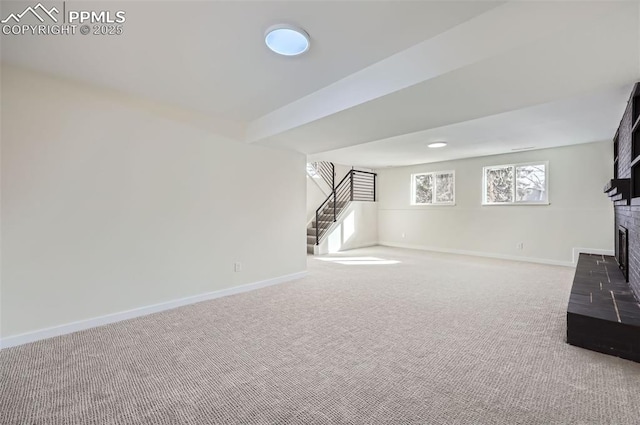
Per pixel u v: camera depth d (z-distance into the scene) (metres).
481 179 6.63
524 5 1.63
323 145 4.07
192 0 1.61
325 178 8.49
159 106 3.15
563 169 5.50
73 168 2.62
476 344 2.34
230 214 3.76
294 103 3.15
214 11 1.71
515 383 1.82
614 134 4.49
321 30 1.90
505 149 5.73
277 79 2.61
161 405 1.64
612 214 5.02
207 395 1.72
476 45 1.81
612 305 2.47
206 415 1.56
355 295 3.68
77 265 2.64
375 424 1.49
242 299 3.53
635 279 2.78
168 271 3.21
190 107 3.30
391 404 1.64
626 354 2.09
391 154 6.25
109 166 2.82
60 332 2.53
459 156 6.53
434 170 7.48
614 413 1.55
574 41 1.60
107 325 2.74
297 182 4.60
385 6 1.68
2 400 1.67
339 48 2.12
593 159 5.18
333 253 7.11
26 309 2.39
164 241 3.18
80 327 2.63
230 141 3.75
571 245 5.44
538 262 5.82
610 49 1.68
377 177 8.80
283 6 1.67
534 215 5.88
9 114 2.33
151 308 3.06
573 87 2.18
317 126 3.12
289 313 3.05
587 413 1.55
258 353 2.22
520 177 6.06
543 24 1.58
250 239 3.97
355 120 2.93
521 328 2.64
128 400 1.68
